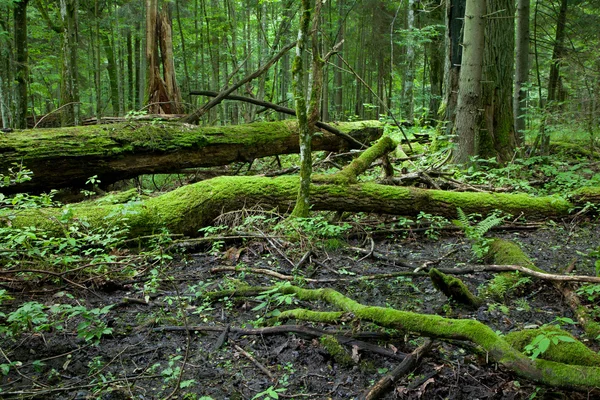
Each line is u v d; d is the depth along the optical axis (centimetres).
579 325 329
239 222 533
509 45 821
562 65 937
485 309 359
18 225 442
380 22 1727
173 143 661
